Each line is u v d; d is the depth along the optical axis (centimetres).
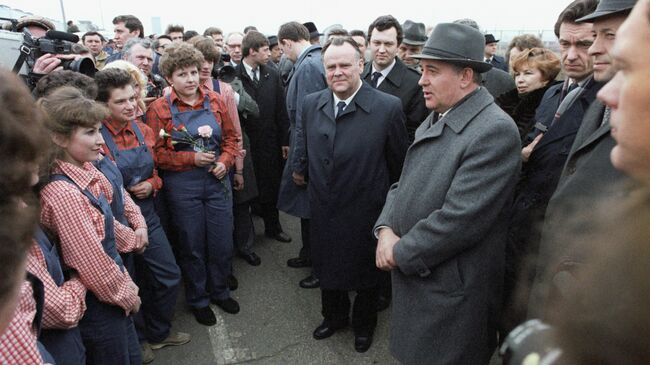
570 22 204
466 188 162
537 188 190
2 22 305
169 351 271
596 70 158
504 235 179
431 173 178
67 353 154
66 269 164
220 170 283
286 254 404
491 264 175
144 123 273
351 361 263
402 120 247
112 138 236
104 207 177
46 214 156
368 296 264
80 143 165
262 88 398
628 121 49
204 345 277
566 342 43
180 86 269
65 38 244
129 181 240
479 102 173
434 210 175
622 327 38
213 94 293
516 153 166
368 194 245
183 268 294
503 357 60
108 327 180
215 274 305
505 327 179
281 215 507
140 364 218
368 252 253
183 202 280
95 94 198
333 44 236
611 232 42
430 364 180
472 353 177
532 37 370
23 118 70
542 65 250
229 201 300
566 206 117
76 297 157
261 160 409
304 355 268
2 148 66
